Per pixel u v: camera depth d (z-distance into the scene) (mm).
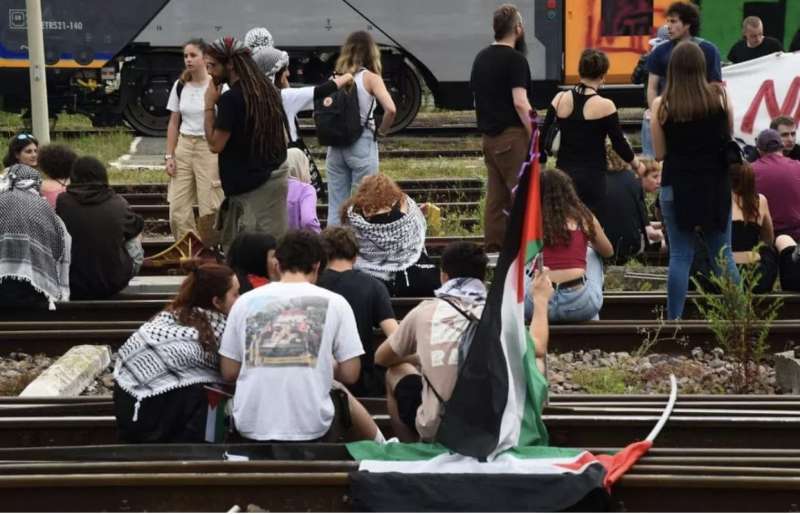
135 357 21281
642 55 62000
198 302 21641
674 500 19828
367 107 35875
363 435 21844
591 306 31156
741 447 23625
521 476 19031
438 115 76188
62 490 19844
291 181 33656
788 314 33875
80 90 64750
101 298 33562
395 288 30219
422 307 20734
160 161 57281
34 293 32219
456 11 62062
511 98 35719
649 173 42531
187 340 21234
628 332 31297
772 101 47625
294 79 63938
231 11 61344
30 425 23828
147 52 63438
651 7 61844
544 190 30906
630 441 23703
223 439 21312
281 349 20438
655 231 40875
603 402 25969
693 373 29797
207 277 21578
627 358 30953
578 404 25719
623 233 37844
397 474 19219
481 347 19750
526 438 20359
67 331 30922
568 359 30906
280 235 31500
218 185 38500
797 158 41688
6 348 30906
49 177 34594
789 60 47531
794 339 31266
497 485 18984
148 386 21078
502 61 35625
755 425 23594
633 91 62469
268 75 35281
